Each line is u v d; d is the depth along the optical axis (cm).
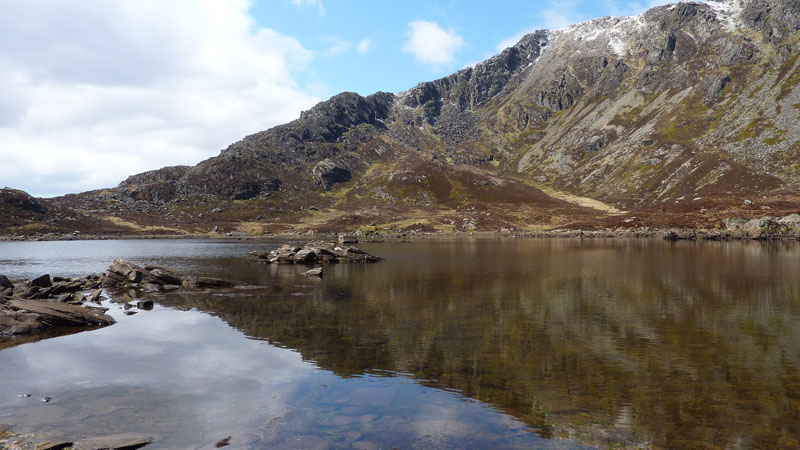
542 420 1171
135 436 1070
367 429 1112
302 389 1412
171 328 2353
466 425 1137
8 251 10519
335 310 2834
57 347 1980
